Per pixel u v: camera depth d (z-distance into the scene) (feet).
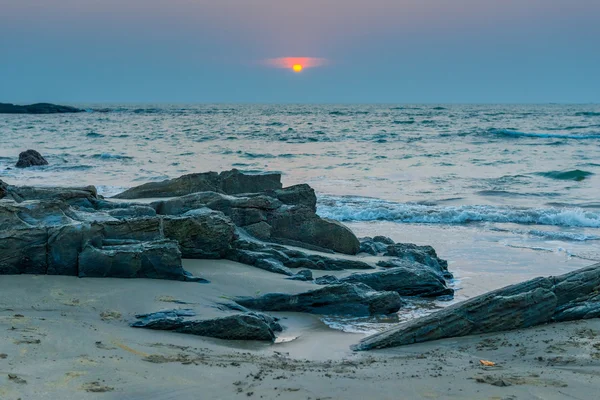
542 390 24.40
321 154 160.56
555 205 92.53
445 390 24.44
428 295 48.44
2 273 38.47
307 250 51.90
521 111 538.88
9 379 23.00
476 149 171.73
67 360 25.84
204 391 23.72
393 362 29.76
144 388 23.54
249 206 53.47
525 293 35.55
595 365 27.94
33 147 178.50
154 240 42.04
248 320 34.42
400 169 132.16
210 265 45.09
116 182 111.65
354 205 88.48
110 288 37.70
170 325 33.45
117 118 379.76
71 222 41.65
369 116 419.54
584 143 189.16
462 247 66.49
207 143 192.65
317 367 28.40
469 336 34.78
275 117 406.41
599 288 36.68
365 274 47.34
